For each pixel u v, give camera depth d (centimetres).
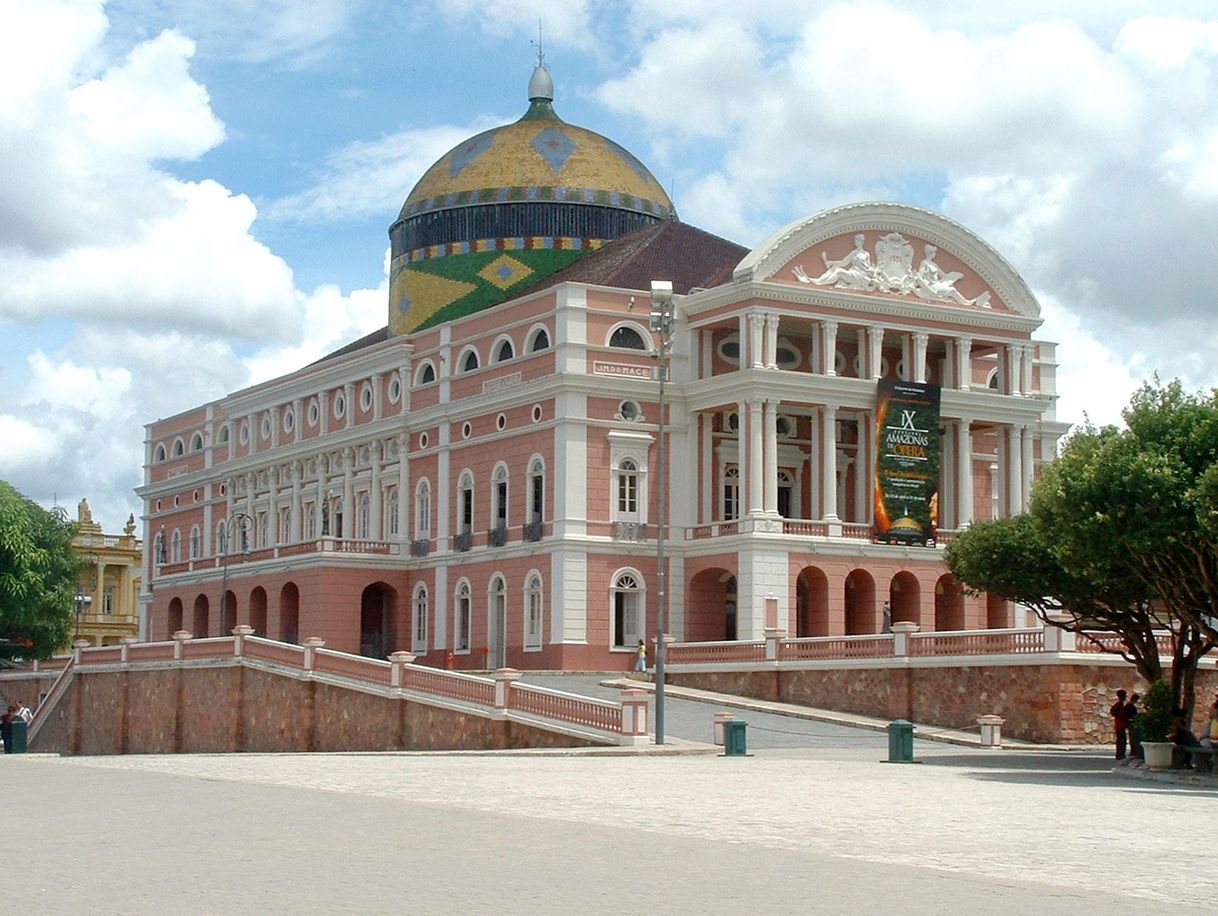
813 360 7725
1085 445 4456
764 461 7500
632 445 7756
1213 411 4316
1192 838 2472
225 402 10750
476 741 5666
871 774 3894
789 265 7638
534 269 9131
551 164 9269
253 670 6962
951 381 7994
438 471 8538
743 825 2550
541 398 7794
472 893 1809
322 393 9625
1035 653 5634
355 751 6275
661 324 5675
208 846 2238
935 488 7806
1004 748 5325
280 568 9025
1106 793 3381
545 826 2488
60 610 10131
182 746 7431
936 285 7956
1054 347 8950
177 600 10400
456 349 8531
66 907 1705
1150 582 4397
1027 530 5309
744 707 6450
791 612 7462
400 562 8719
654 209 9506
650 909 1703
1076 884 1953
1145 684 5716
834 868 2023
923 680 6059
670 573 7775
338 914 1670
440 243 9325
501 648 8031
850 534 7656
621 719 5088
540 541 7706
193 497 11069
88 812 2753
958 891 1850
